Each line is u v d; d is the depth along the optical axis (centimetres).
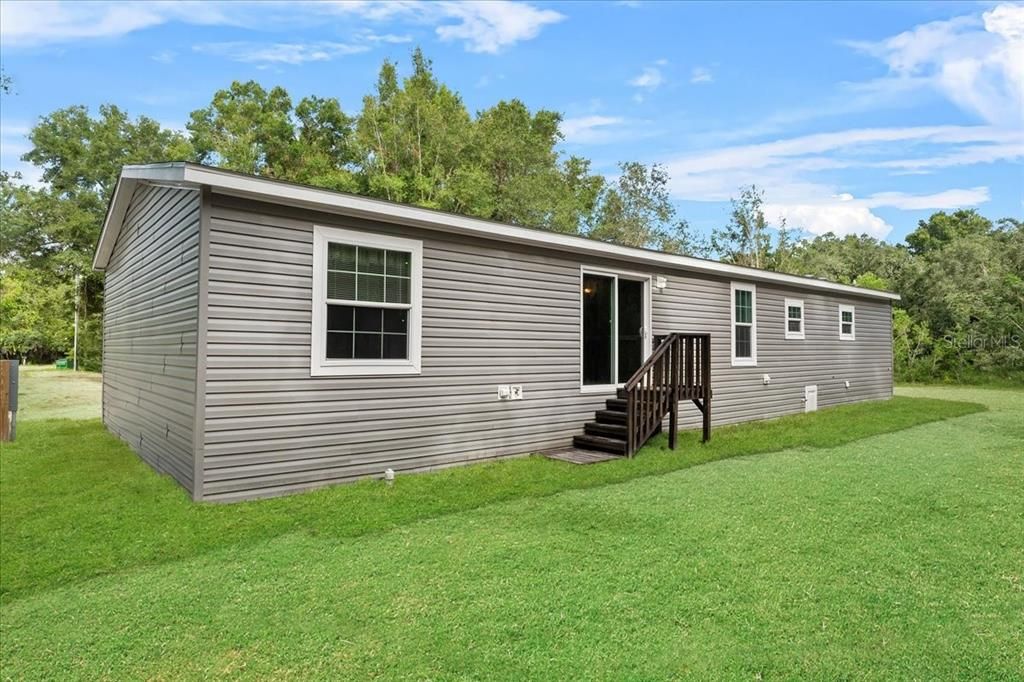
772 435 887
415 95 2745
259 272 535
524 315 751
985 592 328
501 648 272
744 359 1088
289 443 550
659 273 938
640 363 917
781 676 247
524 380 748
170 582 355
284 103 3008
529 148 2822
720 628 288
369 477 602
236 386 520
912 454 743
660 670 252
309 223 567
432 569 367
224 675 256
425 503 516
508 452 728
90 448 792
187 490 529
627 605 313
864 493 544
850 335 1398
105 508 495
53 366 2878
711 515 476
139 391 751
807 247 3497
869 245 3506
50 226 2841
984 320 2144
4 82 2003
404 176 2658
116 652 277
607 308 882
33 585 357
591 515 479
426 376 650
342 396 586
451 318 675
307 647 277
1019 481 590
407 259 640
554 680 246
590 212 3142
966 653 264
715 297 1037
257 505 507
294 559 387
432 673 253
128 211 841
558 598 323
